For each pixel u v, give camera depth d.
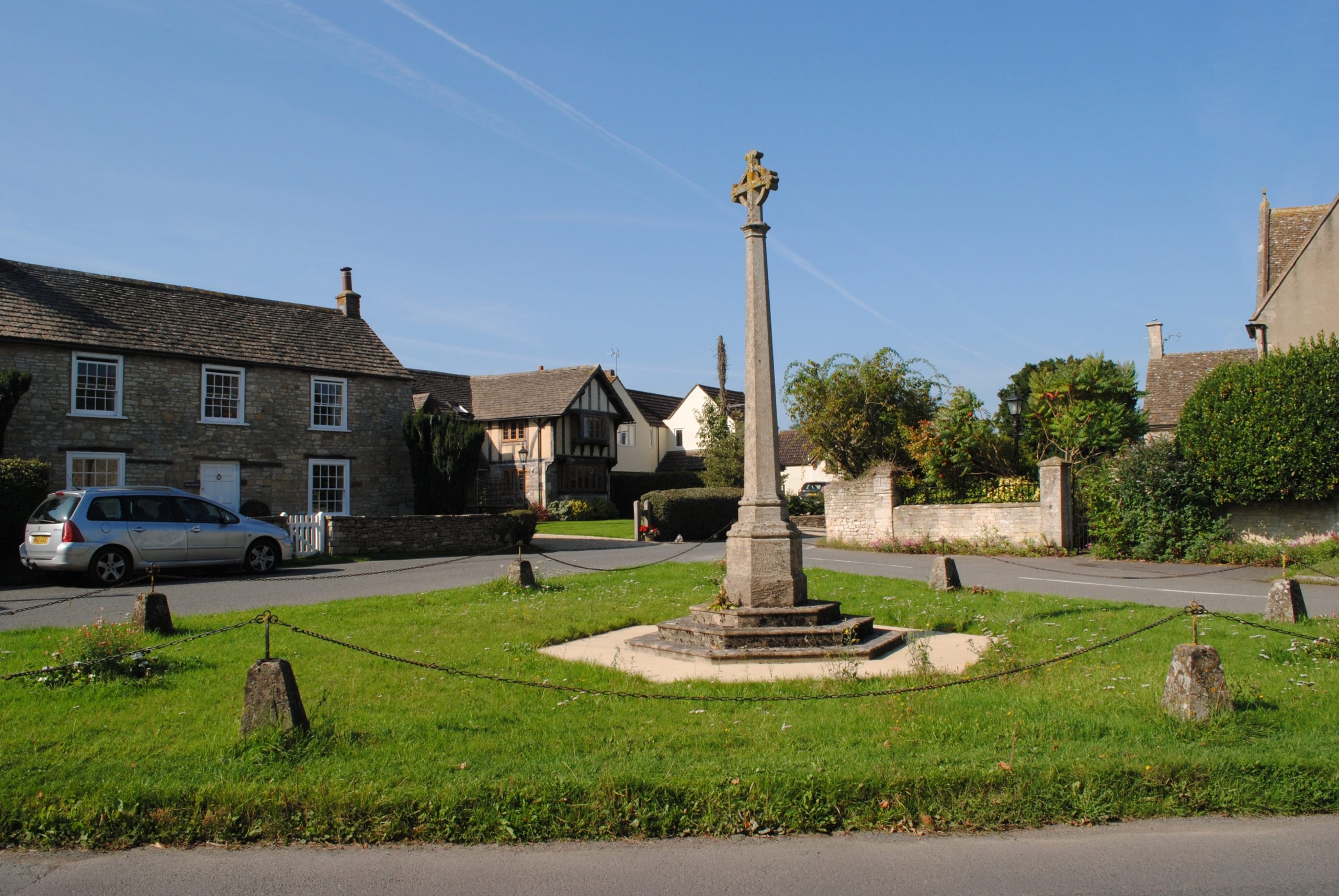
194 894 4.08
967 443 23.59
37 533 15.40
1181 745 5.43
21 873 4.30
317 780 4.91
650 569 16.94
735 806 4.75
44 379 21.78
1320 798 4.95
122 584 15.09
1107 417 22.78
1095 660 7.89
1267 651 8.09
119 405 22.98
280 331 27.41
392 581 15.94
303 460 26.56
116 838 4.62
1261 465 18.20
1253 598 12.70
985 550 21.98
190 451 24.22
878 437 31.30
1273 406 18.27
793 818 4.73
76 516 15.24
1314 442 17.73
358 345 29.11
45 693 6.93
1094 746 5.42
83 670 7.27
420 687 7.12
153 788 4.80
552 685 6.67
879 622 10.48
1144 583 14.88
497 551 22.97
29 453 21.42
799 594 9.15
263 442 25.72
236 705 6.60
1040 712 6.16
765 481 9.29
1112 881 4.15
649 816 4.70
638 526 28.30
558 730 5.91
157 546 15.91
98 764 5.26
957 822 4.79
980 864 4.36
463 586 14.98
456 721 6.12
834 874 4.24
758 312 9.37
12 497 17.58
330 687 7.07
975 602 11.75
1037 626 9.67
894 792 4.84
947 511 23.20
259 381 25.77
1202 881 4.14
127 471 23.03
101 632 7.70
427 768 5.12
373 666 7.86
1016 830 4.78
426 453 27.84
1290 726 5.80
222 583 15.70
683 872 4.27
